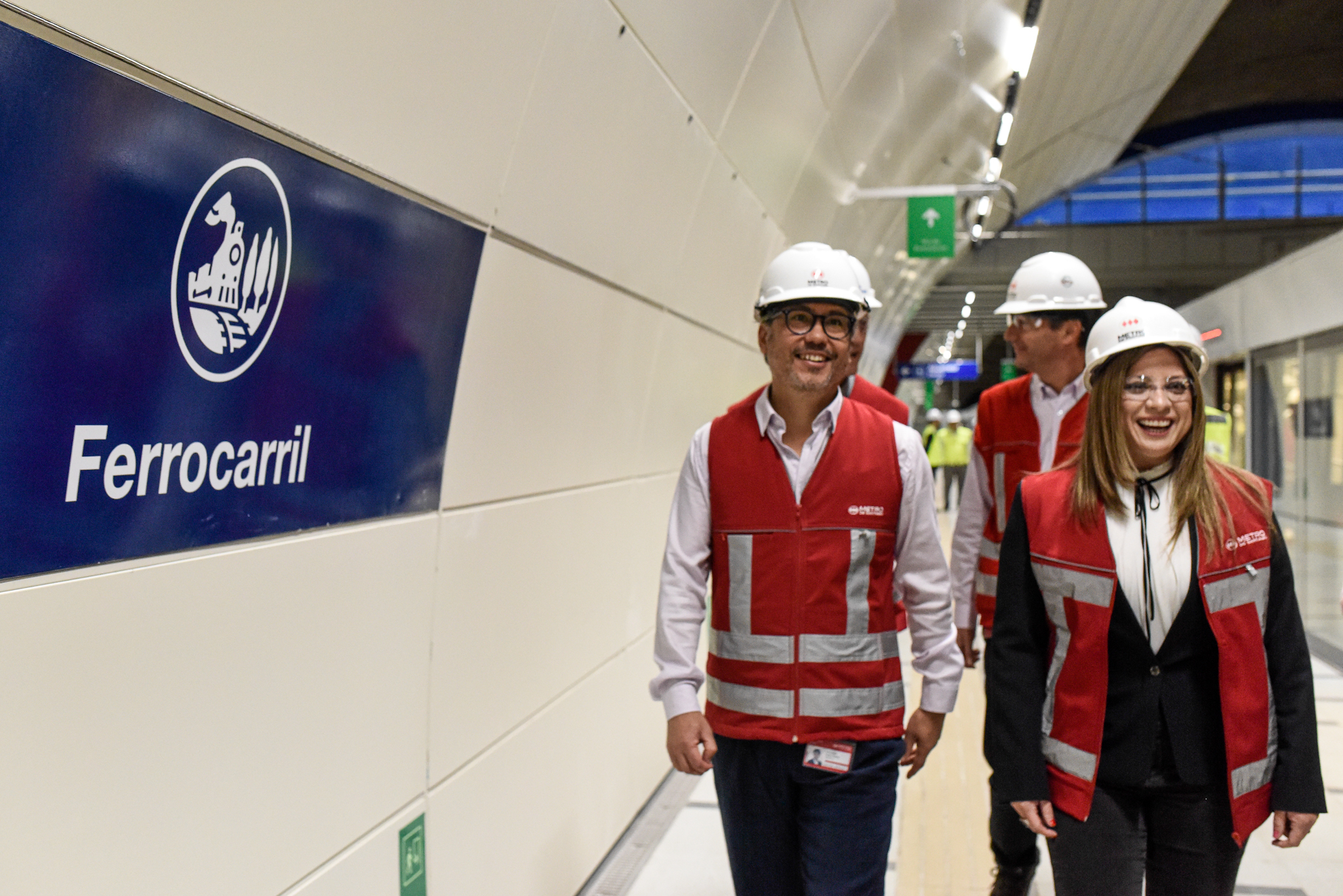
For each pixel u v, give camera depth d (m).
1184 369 1.75
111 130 1.10
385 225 1.70
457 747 2.22
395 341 1.80
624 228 2.95
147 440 1.22
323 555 1.65
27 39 0.98
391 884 1.95
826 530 1.98
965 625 3.16
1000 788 1.86
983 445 3.13
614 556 3.36
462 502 2.19
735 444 2.04
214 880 1.43
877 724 1.97
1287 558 1.79
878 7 4.55
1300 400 8.28
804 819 1.97
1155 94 18.28
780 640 1.97
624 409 3.31
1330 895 3.05
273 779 1.56
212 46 1.23
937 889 3.08
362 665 1.81
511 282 2.26
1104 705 1.78
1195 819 1.76
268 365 1.44
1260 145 28.97
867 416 2.06
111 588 1.19
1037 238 29.64
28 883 1.10
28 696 1.08
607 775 3.33
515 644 2.53
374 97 1.59
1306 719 1.75
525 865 2.62
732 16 3.08
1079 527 1.82
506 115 2.04
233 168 1.31
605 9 2.31
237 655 1.44
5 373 1.01
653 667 3.91
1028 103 11.74
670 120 3.00
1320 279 7.67
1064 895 1.81
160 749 1.30
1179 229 29.27
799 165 4.90
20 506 1.04
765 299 2.01
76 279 1.09
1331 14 19.06
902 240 13.20
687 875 3.18
